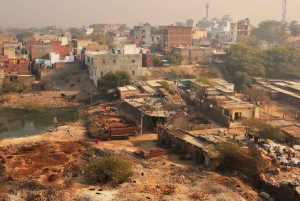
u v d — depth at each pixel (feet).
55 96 262.88
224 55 361.92
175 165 131.44
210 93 242.58
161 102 216.13
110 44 433.89
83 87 278.26
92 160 135.64
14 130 193.77
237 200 101.60
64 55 354.95
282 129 167.73
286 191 107.24
